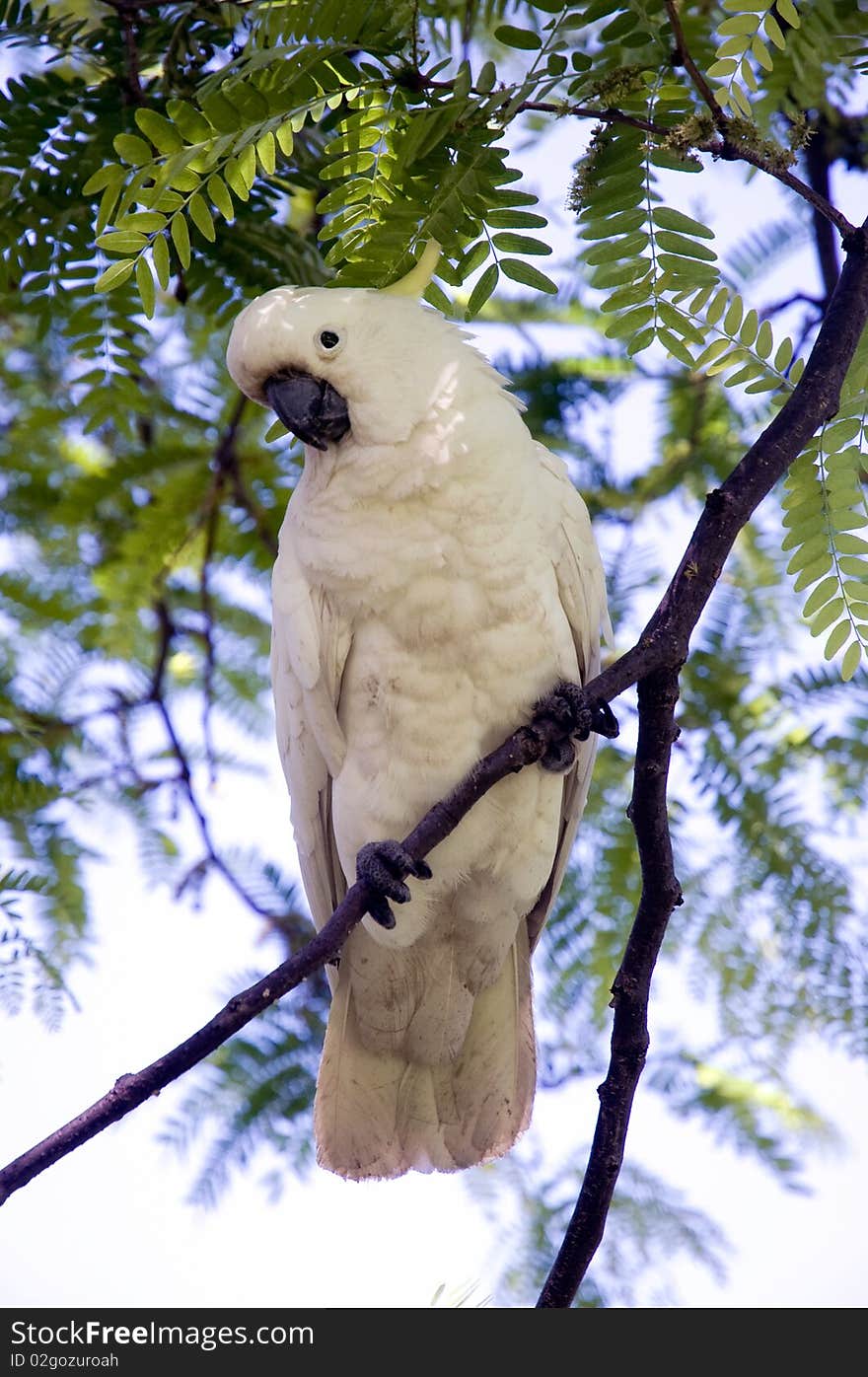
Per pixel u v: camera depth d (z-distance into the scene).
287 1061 7.02
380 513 5.72
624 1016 5.03
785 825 7.02
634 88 4.53
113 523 7.43
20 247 5.49
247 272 5.98
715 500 4.68
